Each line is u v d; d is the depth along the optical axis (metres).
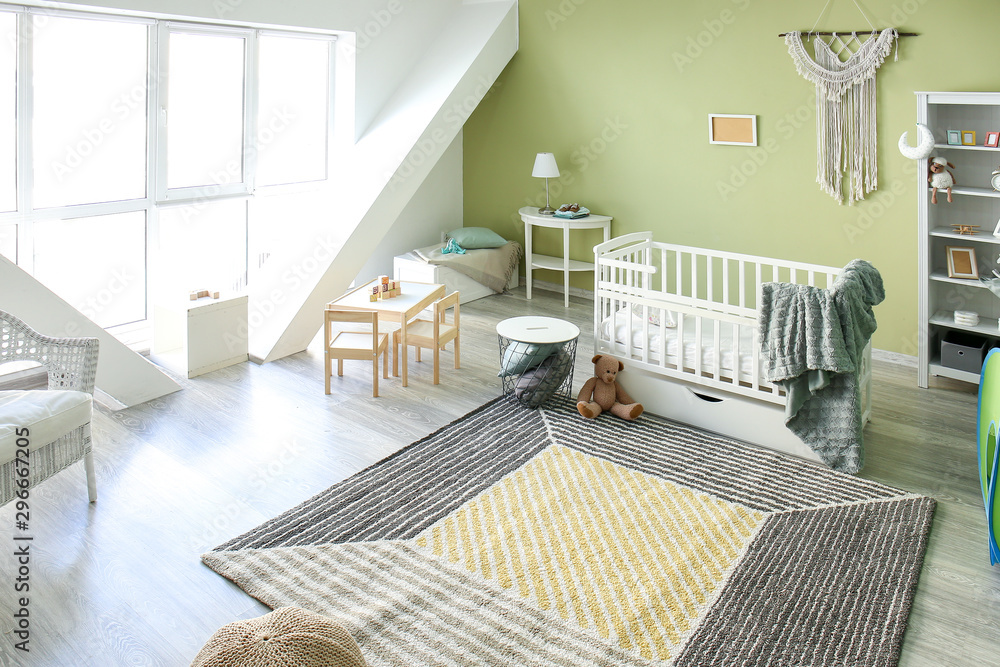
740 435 3.87
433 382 4.59
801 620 2.56
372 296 4.55
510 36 6.03
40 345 3.34
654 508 3.24
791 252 5.12
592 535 3.05
